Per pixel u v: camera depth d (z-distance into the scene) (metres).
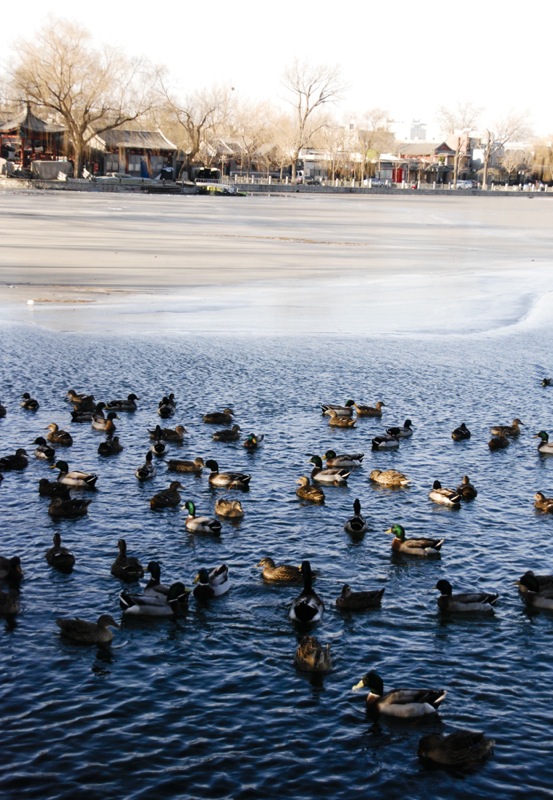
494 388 38.16
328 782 14.21
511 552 22.45
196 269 67.81
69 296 54.62
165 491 24.81
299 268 71.12
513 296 61.06
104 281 60.47
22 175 184.75
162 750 14.83
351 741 15.16
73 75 179.00
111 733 15.21
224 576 20.09
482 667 17.39
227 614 19.23
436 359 42.88
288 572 20.56
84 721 15.51
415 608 19.62
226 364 40.34
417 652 17.86
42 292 55.50
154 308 52.16
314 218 130.50
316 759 14.70
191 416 32.88
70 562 21.03
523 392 37.69
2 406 32.25
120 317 49.19
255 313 52.03
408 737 15.30
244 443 29.72
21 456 27.30
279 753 14.83
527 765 14.67
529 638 18.50
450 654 17.81
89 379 37.22
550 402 36.34
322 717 15.78
